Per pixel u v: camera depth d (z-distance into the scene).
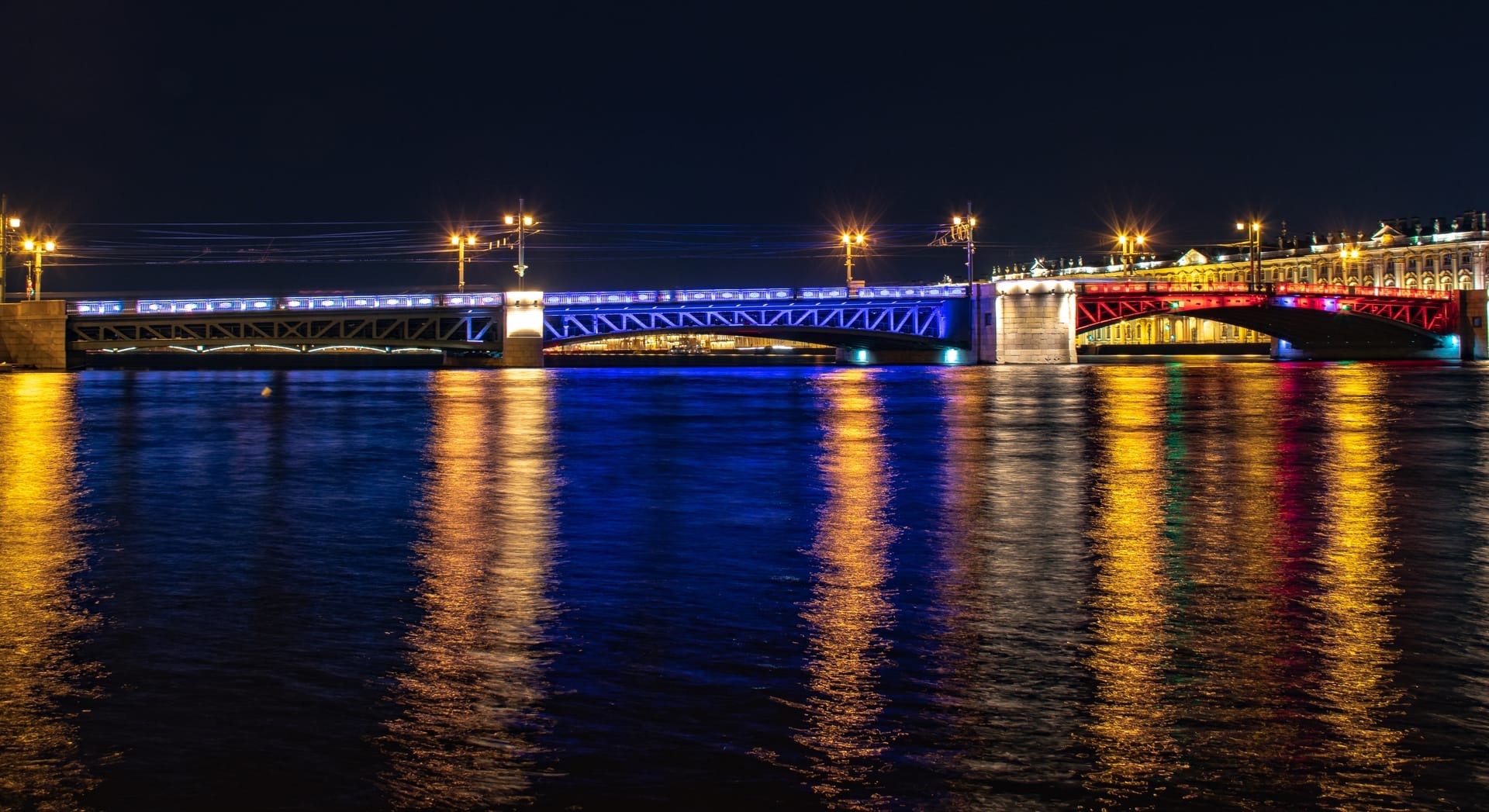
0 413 57.94
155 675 12.25
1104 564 18.17
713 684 11.96
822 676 12.22
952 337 146.50
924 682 12.03
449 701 11.47
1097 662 12.74
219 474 31.22
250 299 127.19
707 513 23.62
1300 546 19.78
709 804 9.31
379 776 9.80
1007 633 13.87
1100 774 9.86
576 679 12.11
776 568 17.73
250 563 18.19
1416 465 33.06
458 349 134.62
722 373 122.88
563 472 31.36
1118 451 37.53
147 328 127.12
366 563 18.16
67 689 11.79
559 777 9.78
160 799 9.41
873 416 53.94
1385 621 14.46
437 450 37.94
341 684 11.95
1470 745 10.45
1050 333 142.75
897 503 25.17
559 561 18.34
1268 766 10.02
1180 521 22.64
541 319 133.00
